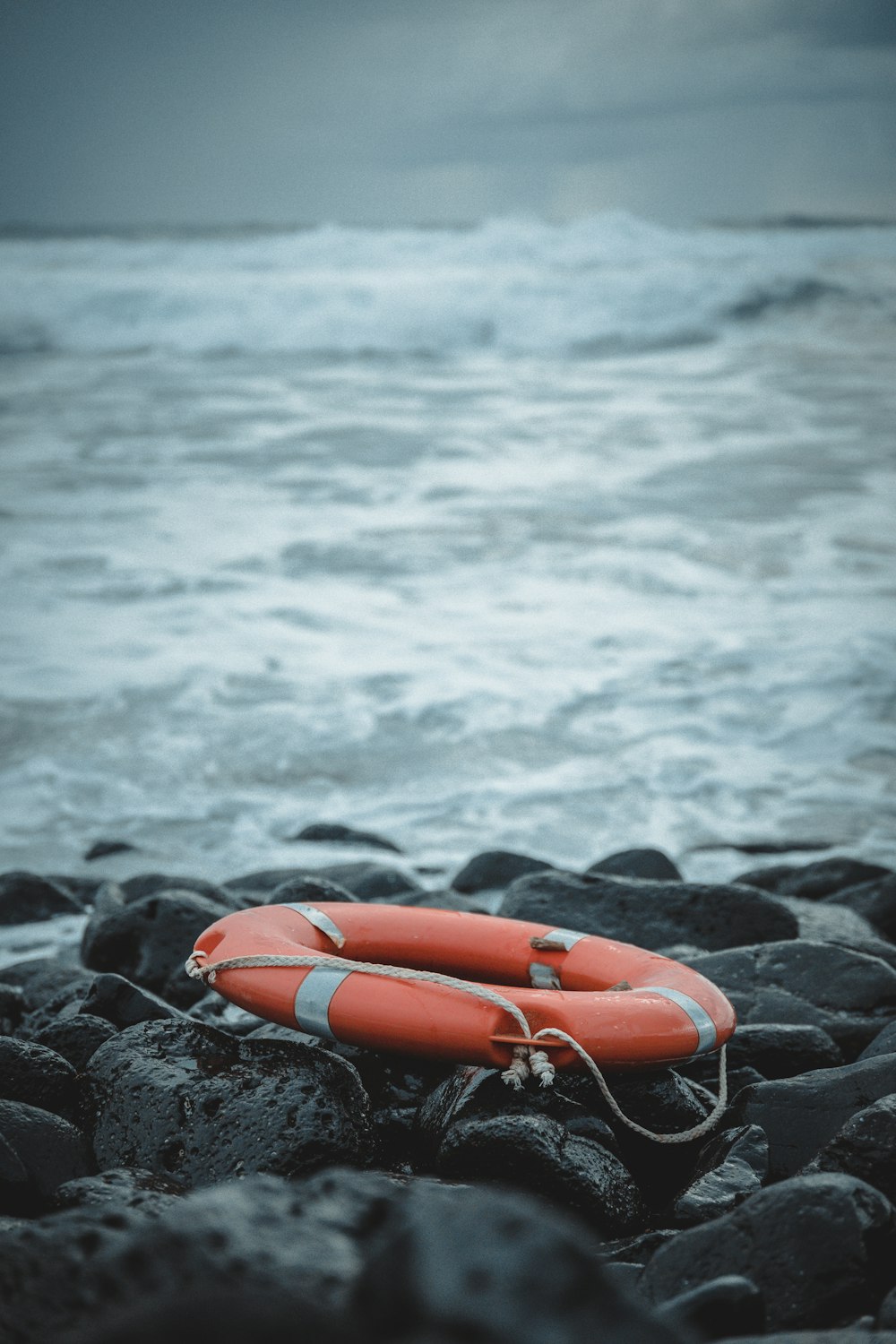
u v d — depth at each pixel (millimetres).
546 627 9320
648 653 8805
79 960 4980
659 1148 3043
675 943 4438
